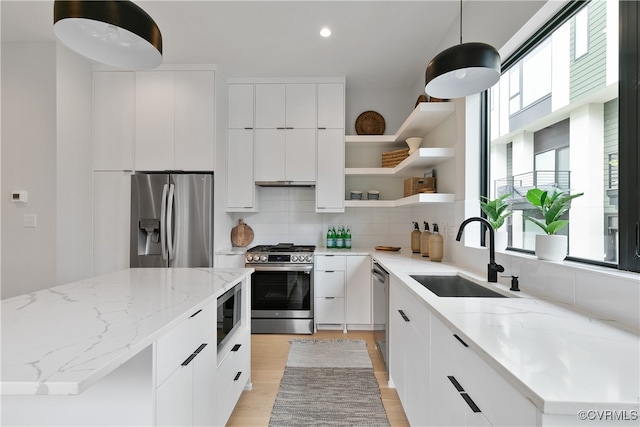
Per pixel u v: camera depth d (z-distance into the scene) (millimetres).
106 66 3375
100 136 3379
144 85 3379
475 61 1363
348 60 3271
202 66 3363
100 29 1336
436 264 2555
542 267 1536
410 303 1788
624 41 1220
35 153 2932
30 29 2717
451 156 2590
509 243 2156
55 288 1590
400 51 3086
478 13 2209
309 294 3373
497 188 2166
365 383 2357
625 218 1217
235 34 2809
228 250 3631
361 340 3195
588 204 1463
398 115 3969
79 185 3207
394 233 3979
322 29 2732
